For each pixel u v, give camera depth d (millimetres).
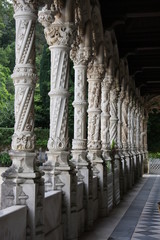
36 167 4660
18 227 4184
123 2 9828
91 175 7789
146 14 9859
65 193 6117
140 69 16391
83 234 7148
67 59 6324
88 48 7656
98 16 8945
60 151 6199
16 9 4719
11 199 4465
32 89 4684
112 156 11016
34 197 4480
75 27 6391
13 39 21500
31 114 4676
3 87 18594
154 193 14281
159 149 32812
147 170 25328
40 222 4656
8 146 20047
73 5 6391
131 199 12594
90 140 9141
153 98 25250
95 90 9062
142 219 8828
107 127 10602
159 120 32875
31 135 4637
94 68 9023
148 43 12812
